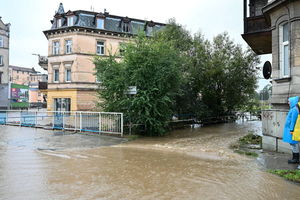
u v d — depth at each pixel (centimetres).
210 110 2119
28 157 767
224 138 1252
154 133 1329
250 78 2234
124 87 1251
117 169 643
